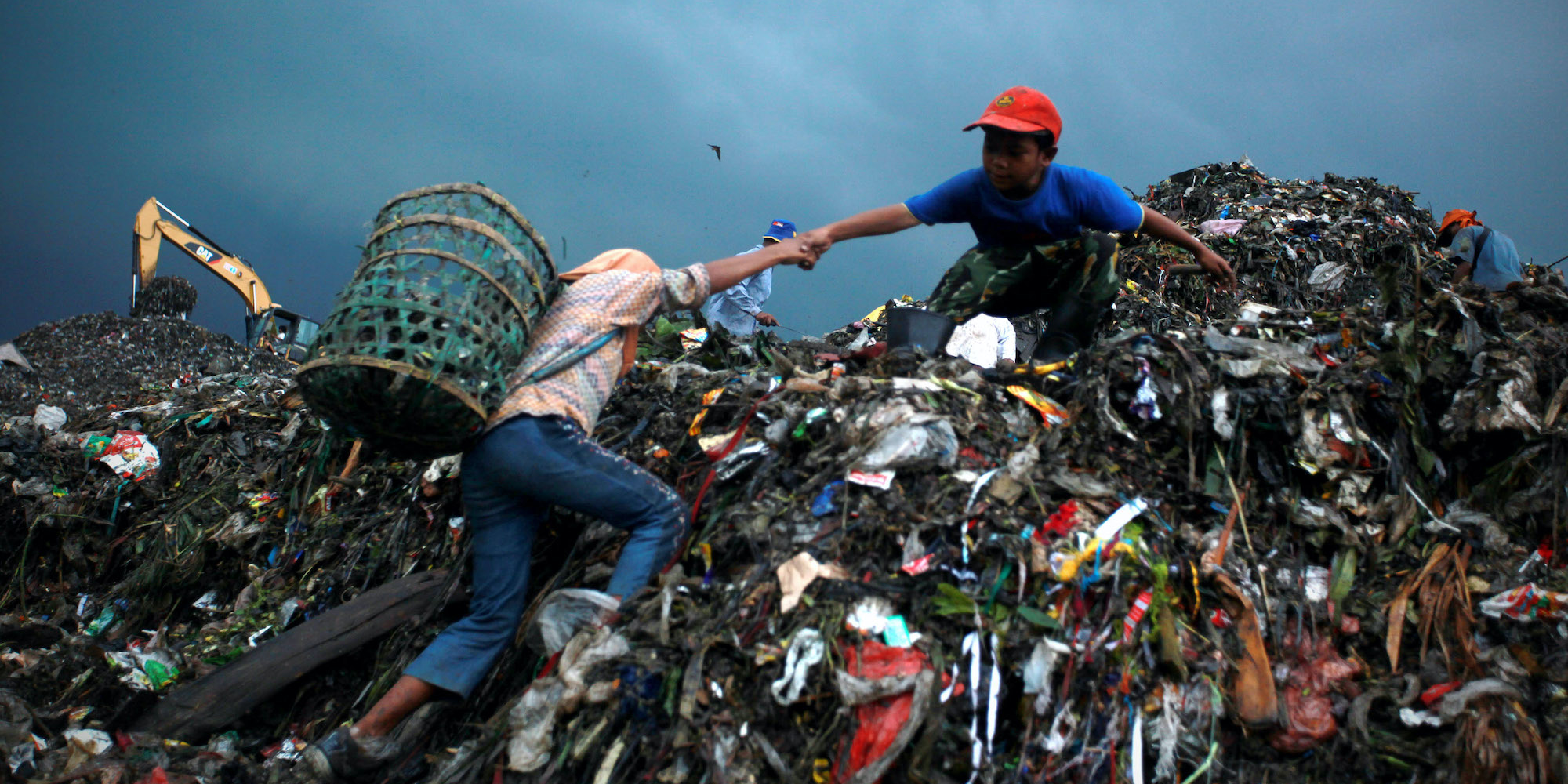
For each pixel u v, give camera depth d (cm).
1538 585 275
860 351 366
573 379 270
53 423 524
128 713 308
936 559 253
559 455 260
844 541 261
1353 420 305
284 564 408
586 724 242
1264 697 249
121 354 1070
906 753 227
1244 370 316
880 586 248
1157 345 323
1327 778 245
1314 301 768
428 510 380
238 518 434
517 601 277
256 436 481
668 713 239
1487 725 240
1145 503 280
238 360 1127
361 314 244
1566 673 250
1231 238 821
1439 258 627
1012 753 235
